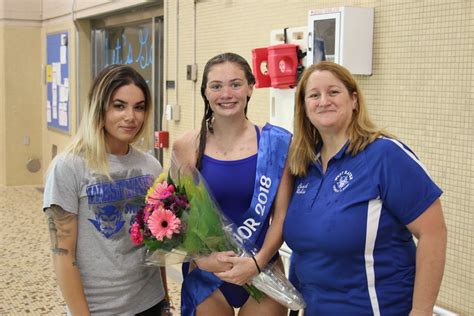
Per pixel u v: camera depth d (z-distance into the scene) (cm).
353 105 192
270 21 379
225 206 205
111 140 199
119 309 197
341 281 187
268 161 201
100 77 195
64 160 190
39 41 885
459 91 257
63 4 778
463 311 260
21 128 888
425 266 181
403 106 285
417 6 274
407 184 180
